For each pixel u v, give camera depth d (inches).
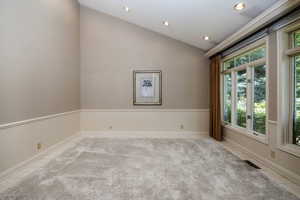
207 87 188.4
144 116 188.7
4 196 74.4
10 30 92.0
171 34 179.3
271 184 84.7
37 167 104.7
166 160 117.6
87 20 185.3
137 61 187.5
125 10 162.6
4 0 88.2
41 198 73.0
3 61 87.7
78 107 182.2
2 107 87.2
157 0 125.8
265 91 111.7
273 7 87.0
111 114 188.4
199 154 130.2
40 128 118.5
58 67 141.6
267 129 105.5
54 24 135.1
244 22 116.3
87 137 181.2
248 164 110.4
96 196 74.5
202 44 176.6
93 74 186.9
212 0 103.8
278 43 95.8
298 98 92.7
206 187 82.2
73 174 95.7
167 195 75.5
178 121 188.4
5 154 89.2
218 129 168.4
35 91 112.8
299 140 91.8
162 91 188.1
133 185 84.0
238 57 145.7
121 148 144.6
